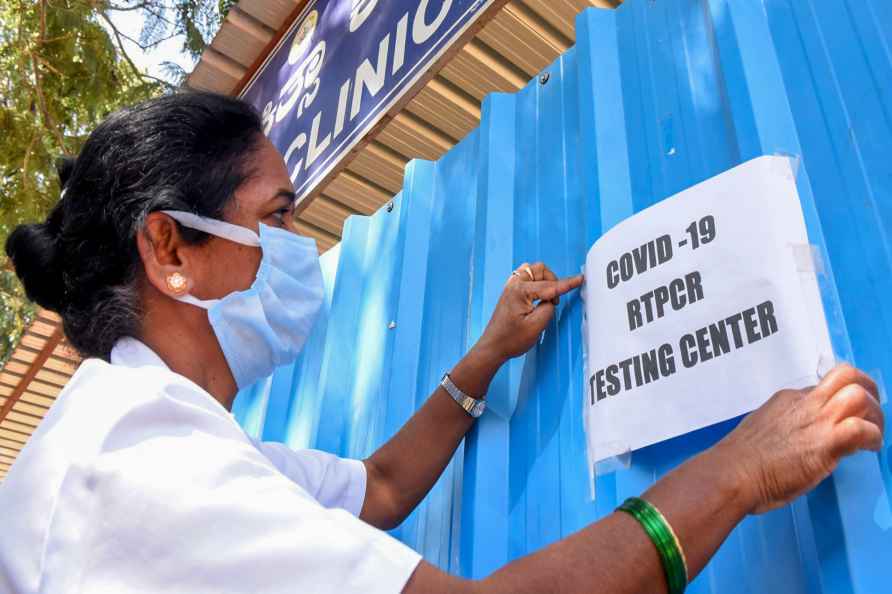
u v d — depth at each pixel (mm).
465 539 1267
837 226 945
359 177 3100
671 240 1071
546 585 709
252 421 2396
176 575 701
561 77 1616
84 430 843
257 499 752
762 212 958
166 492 740
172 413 837
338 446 1891
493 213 1570
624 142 1358
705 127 1196
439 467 1355
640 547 721
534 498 1241
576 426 1214
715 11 1214
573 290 1323
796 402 796
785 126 1043
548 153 1564
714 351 958
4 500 837
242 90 4234
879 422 768
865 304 880
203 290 1152
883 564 741
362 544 732
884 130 930
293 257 1268
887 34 966
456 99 2752
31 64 6172
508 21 2443
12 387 6625
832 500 806
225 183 1145
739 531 920
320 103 3023
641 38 1418
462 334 1597
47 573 731
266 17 3846
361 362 1969
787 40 1109
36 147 5703
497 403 1390
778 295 903
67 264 1092
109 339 1059
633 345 1072
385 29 2607
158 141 1101
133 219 1066
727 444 792
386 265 2041
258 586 698
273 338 1226
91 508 753
